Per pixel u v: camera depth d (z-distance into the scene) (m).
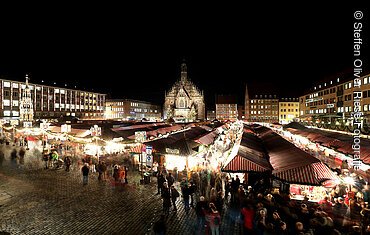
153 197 17.12
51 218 13.63
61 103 102.50
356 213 12.57
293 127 46.28
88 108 118.44
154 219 13.68
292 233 10.65
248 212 11.25
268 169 15.27
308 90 100.50
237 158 15.84
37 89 91.69
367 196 14.23
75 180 20.84
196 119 138.00
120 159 29.83
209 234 11.52
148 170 21.69
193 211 14.80
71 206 15.31
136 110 144.88
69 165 24.02
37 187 18.78
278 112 127.06
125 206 15.45
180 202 16.38
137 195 17.47
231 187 16.00
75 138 33.50
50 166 25.36
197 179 19.02
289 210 11.80
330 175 13.46
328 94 76.62
